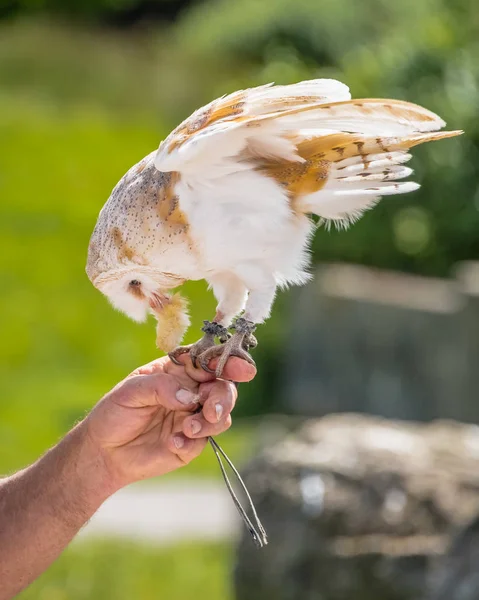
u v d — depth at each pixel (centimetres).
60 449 470
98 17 3728
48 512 465
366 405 1545
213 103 401
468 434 845
